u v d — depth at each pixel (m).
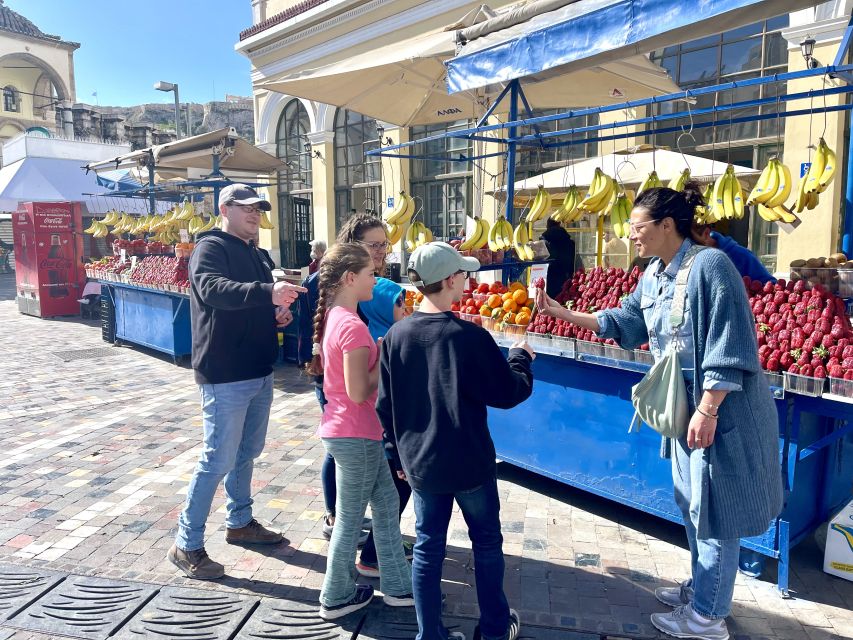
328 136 15.43
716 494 2.26
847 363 2.54
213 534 3.49
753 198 3.93
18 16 35.16
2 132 34.94
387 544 2.76
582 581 3.00
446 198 13.46
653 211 2.33
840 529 3.00
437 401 2.20
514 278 5.49
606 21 3.27
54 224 12.60
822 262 3.54
